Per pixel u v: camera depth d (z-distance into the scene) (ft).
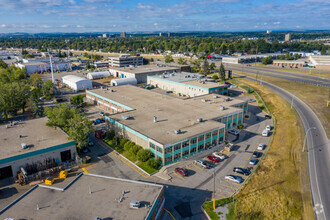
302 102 428.56
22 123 297.33
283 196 189.16
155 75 575.38
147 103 358.64
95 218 141.59
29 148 229.66
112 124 292.81
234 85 555.69
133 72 602.44
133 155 250.78
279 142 282.15
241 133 310.86
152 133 250.98
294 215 170.50
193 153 252.01
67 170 225.35
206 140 260.62
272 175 216.13
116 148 267.59
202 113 312.50
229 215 169.07
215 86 440.04
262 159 245.04
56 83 617.62
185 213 173.06
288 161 238.48
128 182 181.47
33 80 573.33
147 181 210.38
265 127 330.34
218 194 192.75
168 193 194.39
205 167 229.45
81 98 427.33
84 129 248.93
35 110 368.48
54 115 281.33
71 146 243.60
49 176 219.00
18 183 208.13
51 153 232.32
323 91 490.49
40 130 275.59
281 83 568.82
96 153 260.01
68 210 152.05
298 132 306.14
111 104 381.40
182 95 475.72
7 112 380.99
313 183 204.85
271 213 172.45
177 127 267.39
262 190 196.34
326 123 333.42
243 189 198.39
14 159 213.05
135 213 147.84
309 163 235.40
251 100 451.12
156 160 232.94
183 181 209.97
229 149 261.85
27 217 147.33
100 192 169.48
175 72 622.95
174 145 231.91
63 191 171.83
